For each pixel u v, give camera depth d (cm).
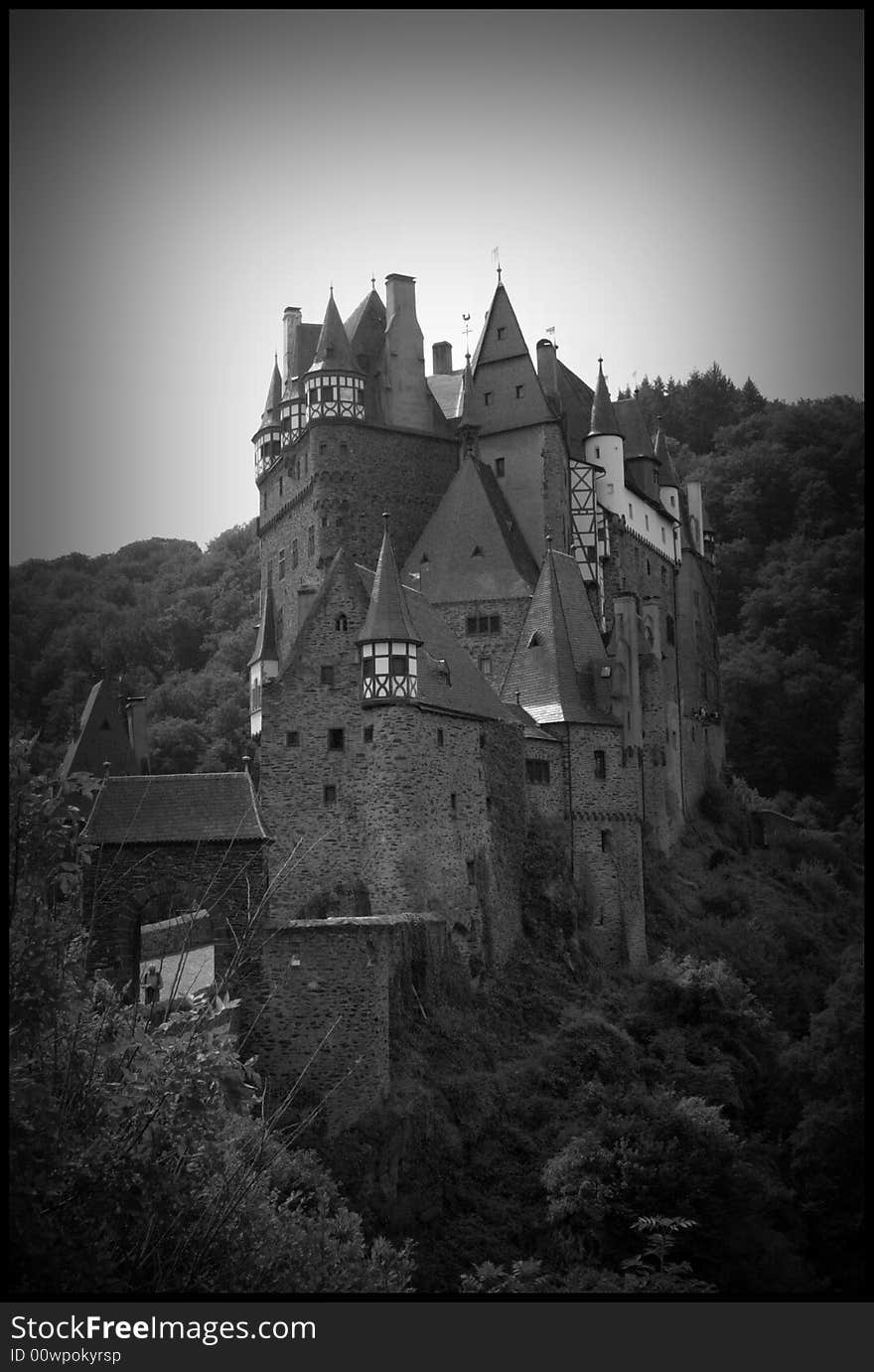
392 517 9075
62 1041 3353
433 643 6962
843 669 12456
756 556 13550
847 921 9644
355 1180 5175
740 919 8494
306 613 7156
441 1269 5216
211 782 5544
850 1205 6097
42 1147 3116
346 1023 5331
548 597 7900
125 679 11006
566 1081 6144
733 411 15725
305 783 6450
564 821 7325
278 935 5356
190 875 5325
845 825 11294
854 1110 6216
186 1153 3331
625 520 9569
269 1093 5238
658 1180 5588
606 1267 5416
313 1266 3588
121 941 5228
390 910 6203
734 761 12206
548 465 9025
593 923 7269
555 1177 5547
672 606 10356
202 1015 3447
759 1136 6475
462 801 6625
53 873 3384
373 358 9550
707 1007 6956
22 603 11706
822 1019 6694
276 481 9556
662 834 8838
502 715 7069
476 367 9350
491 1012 6400
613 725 7569
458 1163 5531
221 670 11756
